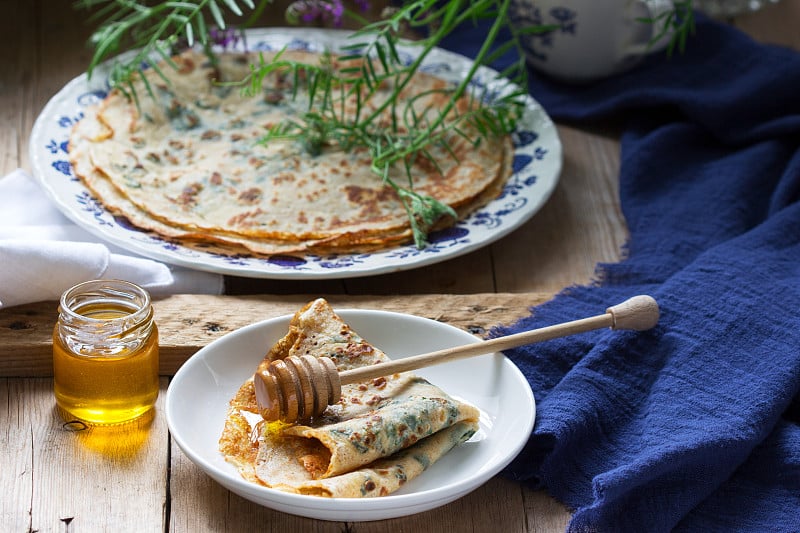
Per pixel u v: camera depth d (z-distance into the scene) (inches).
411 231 35.0
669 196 38.4
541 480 29.6
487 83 41.2
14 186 36.2
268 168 36.9
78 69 42.5
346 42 42.5
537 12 41.3
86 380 29.8
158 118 38.2
